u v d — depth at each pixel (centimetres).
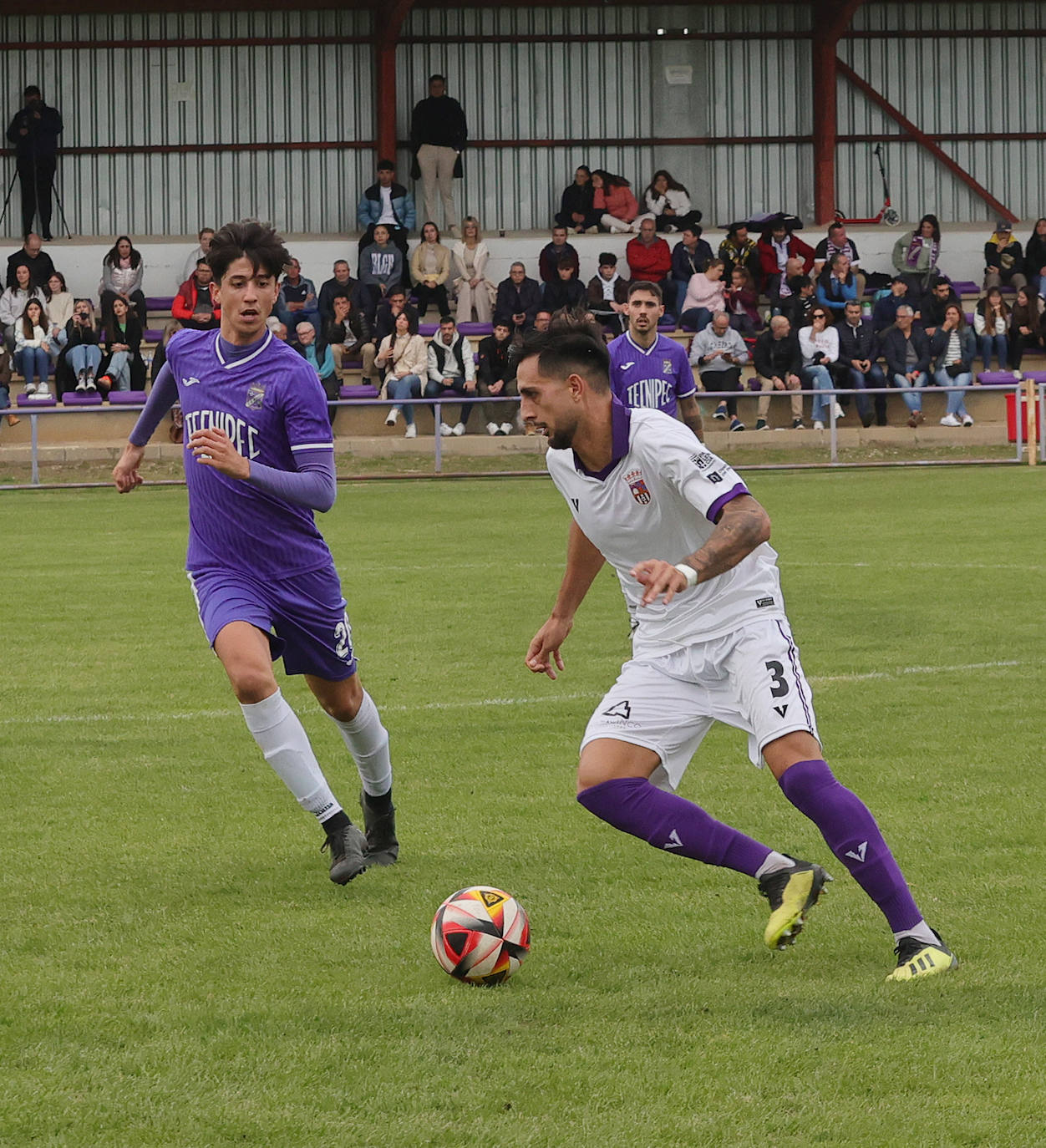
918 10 6028
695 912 959
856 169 6094
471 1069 713
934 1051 728
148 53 5728
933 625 2006
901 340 4694
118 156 5762
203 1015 786
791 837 1114
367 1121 659
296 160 5841
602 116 5944
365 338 4872
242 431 1025
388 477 4200
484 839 1130
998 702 1558
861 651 1838
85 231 5778
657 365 1959
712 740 1427
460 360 4669
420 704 1591
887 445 4369
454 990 824
